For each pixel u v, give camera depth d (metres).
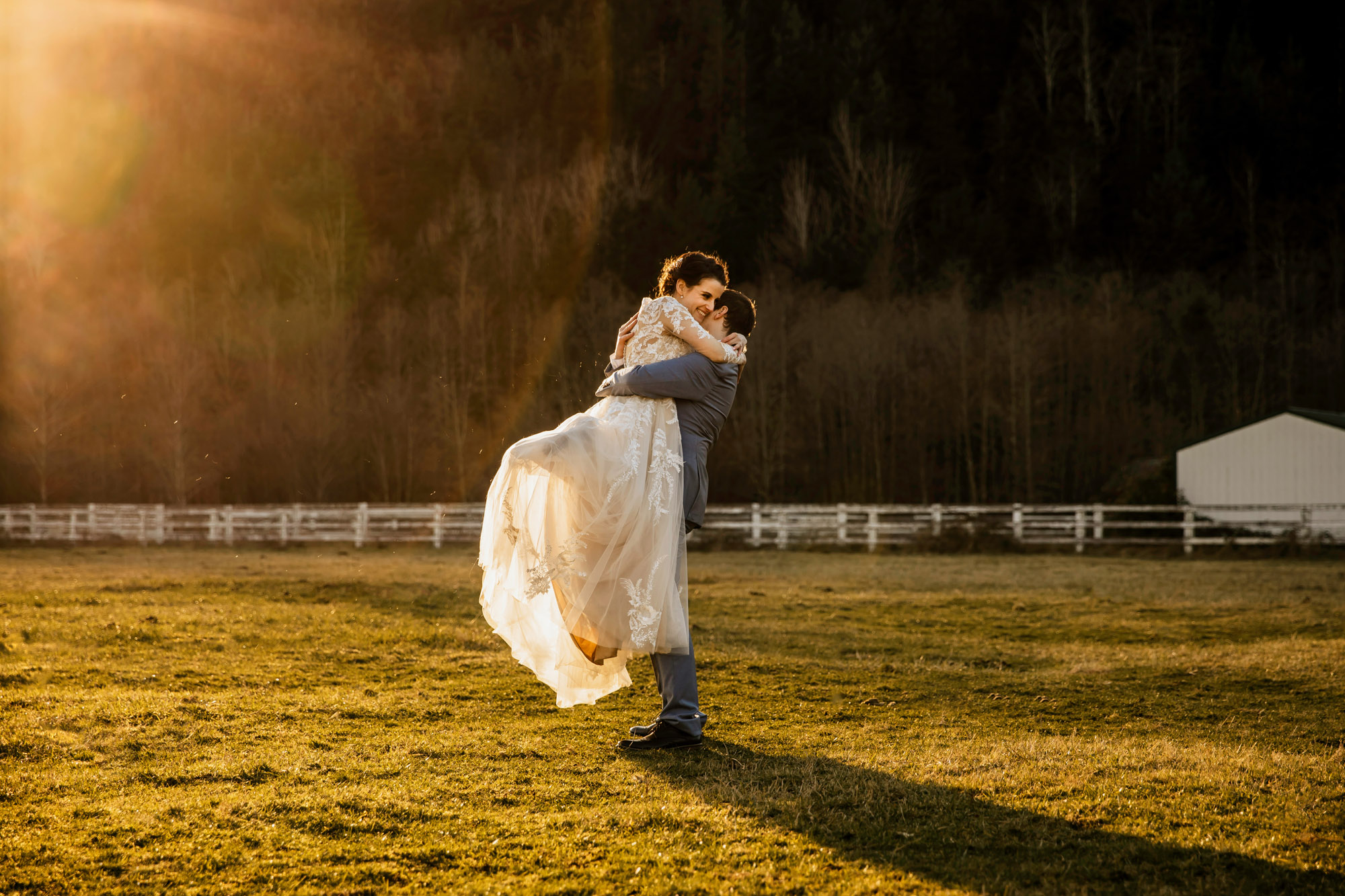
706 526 24.36
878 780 3.87
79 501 42.19
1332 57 74.06
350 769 4.01
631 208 54.25
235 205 56.00
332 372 44.47
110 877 2.90
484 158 61.03
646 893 2.81
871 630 9.05
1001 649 7.94
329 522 27.12
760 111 67.94
